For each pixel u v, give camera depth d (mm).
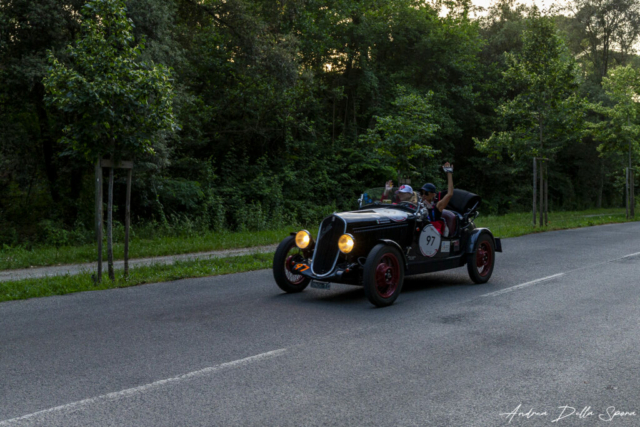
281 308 7266
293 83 24047
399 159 18344
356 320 6570
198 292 8461
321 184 28000
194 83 24203
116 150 9156
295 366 4820
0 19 14961
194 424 3604
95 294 8289
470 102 35969
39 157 19438
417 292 8477
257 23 22781
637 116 31875
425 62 34938
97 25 8883
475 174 39594
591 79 48406
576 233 19625
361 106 33375
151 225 18406
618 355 5180
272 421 3654
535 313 6977
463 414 3793
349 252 7305
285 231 20266
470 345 5504
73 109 8523
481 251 9359
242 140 27141
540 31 21984
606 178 47562
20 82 15391
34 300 7828
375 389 4258
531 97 22031
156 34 17422
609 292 8438
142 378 4492
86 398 4051
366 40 31000
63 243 16391
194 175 23391
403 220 8109
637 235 18672
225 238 17094
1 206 19203
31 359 5000
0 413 3775
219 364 4867
